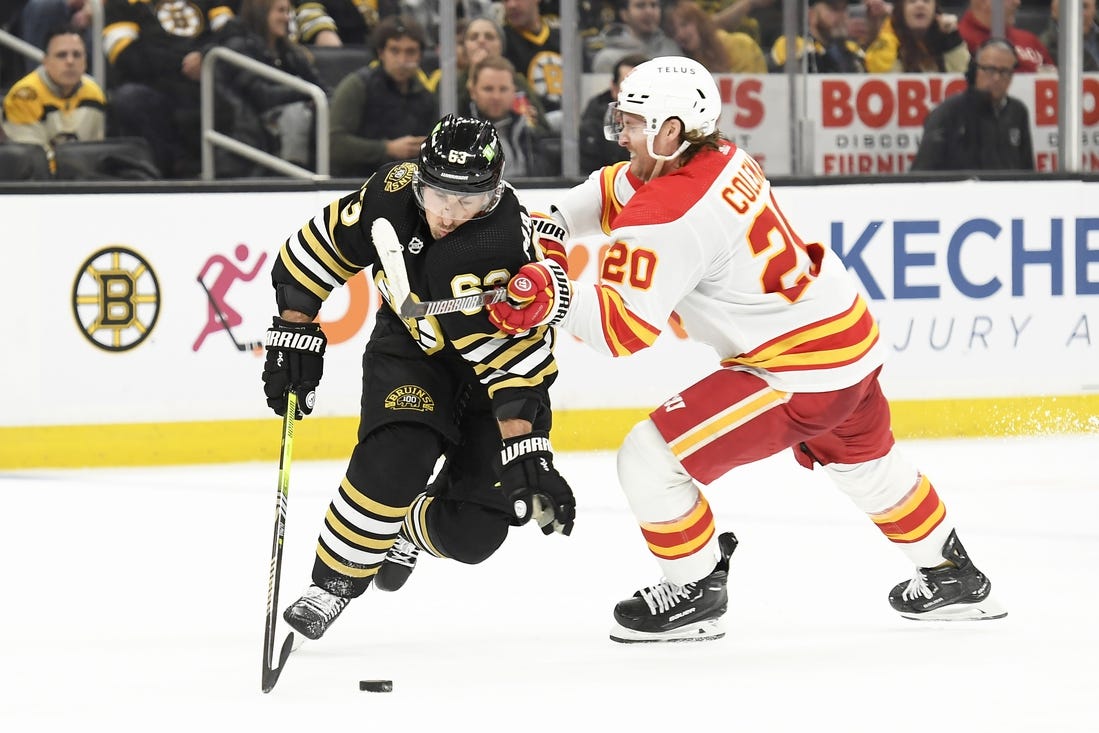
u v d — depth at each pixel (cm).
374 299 2295
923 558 1313
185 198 2238
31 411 2209
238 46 2598
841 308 1216
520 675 1151
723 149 1212
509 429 1117
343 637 1289
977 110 2691
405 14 2742
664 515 1231
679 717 1031
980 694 1088
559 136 2600
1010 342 2475
